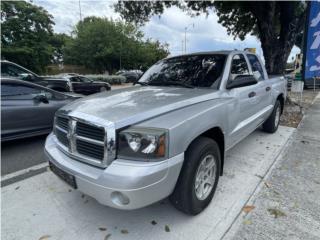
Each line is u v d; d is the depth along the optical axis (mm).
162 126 2062
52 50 35406
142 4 9531
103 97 2865
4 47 29750
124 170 1923
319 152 4367
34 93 4984
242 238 2244
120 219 2535
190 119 2271
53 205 2797
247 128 3758
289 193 2975
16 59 31109
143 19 10102
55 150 2594
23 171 3699
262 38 8992
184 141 2162
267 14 8562
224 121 2873
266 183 3209
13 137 4652
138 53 41844
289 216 2539
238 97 3271
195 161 2305
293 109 8344
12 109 4570
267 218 2512
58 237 2297
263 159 4008
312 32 7770
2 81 4543
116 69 43250
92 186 2043
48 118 5145
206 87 3154
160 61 4242
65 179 2361
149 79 3793
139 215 2590
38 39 33125
